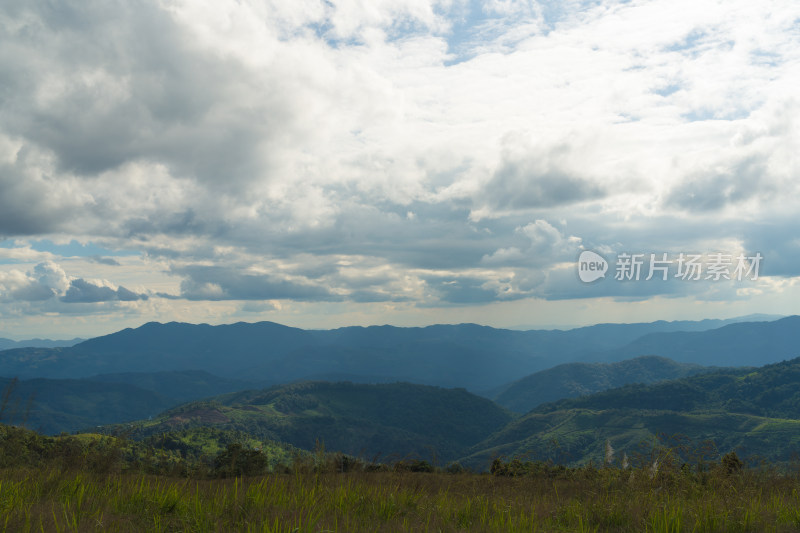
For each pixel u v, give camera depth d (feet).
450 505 37.40
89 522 28.66
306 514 31.45
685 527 30.78
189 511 31.96
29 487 36.47
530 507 37.32
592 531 31.22
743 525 30.91
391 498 36.99
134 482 40.47
